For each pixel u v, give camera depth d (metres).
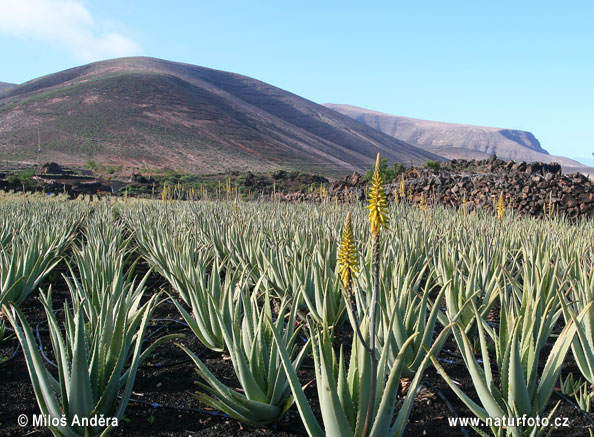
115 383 4.22
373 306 3.05
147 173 92.12
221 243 10.05
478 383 3.88
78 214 18.41
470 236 9.86
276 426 4.43
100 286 6.87
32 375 3.97
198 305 6.03
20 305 8.19
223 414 4.61
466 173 30.91
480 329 4.18
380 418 3.19
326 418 3.27
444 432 4.32
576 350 4.85
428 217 12.38
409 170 36.62
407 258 8.07
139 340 4.46
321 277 6.89
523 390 3.79
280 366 4.38
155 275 10.67
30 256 7.99
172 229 11.91
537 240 9.17
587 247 8.23
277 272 7.41
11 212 16.16
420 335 4.91
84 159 116.81
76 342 3.75
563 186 23.25
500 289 4.88
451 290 6.13
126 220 17.20
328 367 3.15
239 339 4.74
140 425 4.42
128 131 145.12
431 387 5.12
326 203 18.38
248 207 21.12
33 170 79.12
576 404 4.83
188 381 5.32
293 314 5.12
